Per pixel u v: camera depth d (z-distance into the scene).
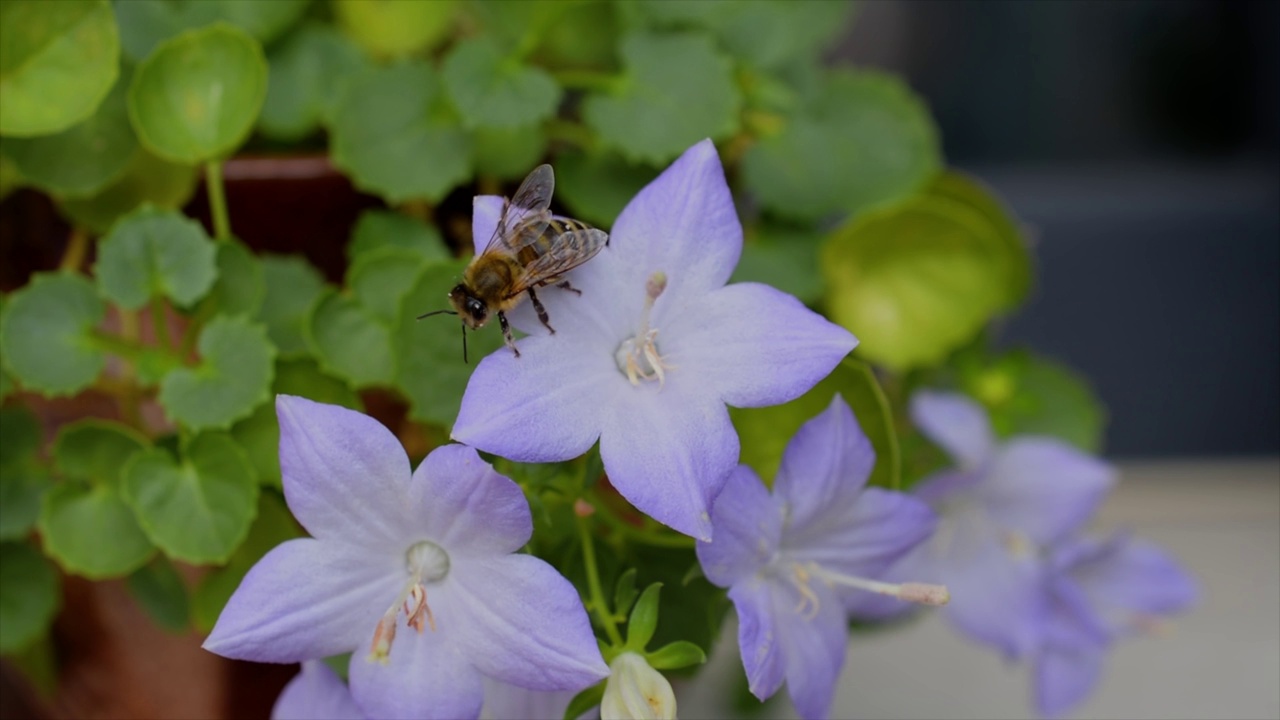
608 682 0.20
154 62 0.22
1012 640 0.25
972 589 0.25
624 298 0.20
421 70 0.23
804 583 0.20
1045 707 0.26
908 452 0.26
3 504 0.22
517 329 0.21
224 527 0.21
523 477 0.20
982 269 0.25
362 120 0.23
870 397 0.22
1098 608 0.26
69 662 0.25
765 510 0.20
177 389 0.21
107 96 0.22
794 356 0.19
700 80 0.24
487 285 0.20
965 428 0.24
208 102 0.22
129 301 0.22
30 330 0.22
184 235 0.22
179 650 0.24
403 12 0.24
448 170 0.23
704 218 0.20
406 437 0.23
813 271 0.24
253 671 0.24
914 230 0.25
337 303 0.22
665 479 0.19
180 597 0.23
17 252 0.24
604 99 0.24
